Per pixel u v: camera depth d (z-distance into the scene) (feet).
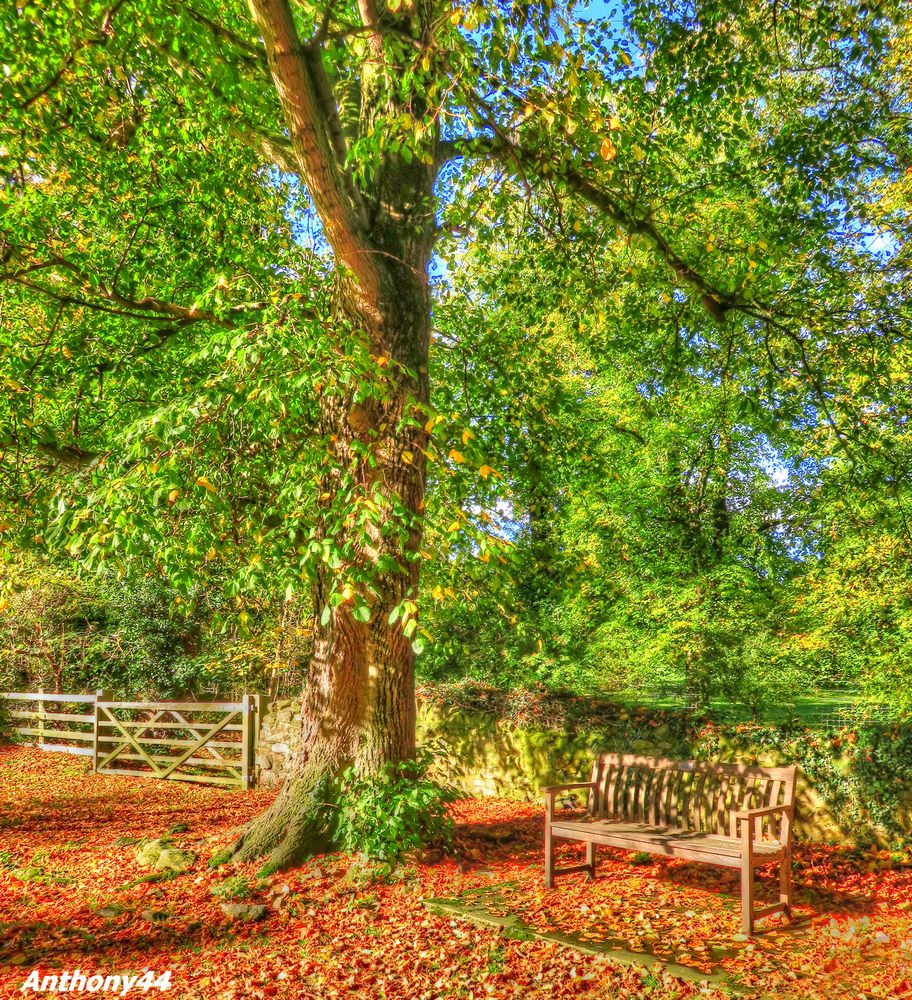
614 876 19.65
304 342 16.67
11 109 19.97
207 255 27.35
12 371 23.43
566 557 27.63
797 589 28.78
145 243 27.61
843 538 27.71
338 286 20.66
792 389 30.32
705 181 29.30
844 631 25.44
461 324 30.30
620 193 24.81
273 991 13.56
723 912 16.75
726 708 26.16
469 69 17.57
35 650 45.09
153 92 24.32
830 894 18.26
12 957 15.40
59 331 25.79
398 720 20.83
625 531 31.58
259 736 33.99
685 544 31.58
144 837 24.27
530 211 25.64
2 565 23.98
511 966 14.12
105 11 19.58
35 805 29.91
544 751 29.01
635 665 28.55
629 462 34.01
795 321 28.99
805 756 23.57
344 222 18.62
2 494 22.80
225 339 16.98
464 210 23.63
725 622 26.58
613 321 31.65
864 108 27.37
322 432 21.17
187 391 22.89
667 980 13.30
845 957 14.24
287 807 20.62
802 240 28.71
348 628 20.49
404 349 20.83
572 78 17.10
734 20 25.62
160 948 15.70
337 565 15.43
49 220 25.49
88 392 26.16
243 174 27.35
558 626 30.86
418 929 15.94
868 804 22.34
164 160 25.95
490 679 32.58
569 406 30.40
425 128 17.47
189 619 43.96
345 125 23.08
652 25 25.17
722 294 27.58
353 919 16.61
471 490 25.44
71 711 44.57
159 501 16.03
